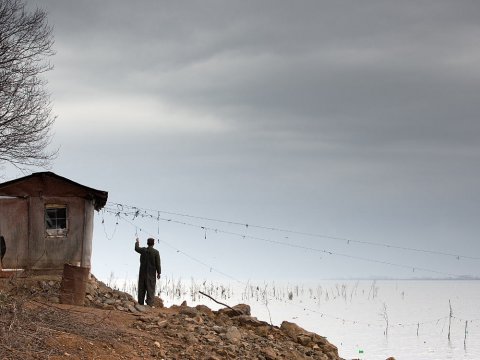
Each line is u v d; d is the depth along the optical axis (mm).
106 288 23688
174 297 86500
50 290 21219
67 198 23438
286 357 18453
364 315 101250
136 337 16484
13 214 22781
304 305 110375
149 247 23531
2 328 14219
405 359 56625
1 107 21562
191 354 16078
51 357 13727
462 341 70938
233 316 22516
